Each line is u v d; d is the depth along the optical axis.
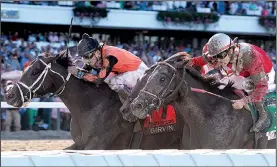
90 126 9.92
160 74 8.57
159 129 9.84
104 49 10.21
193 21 33.88
